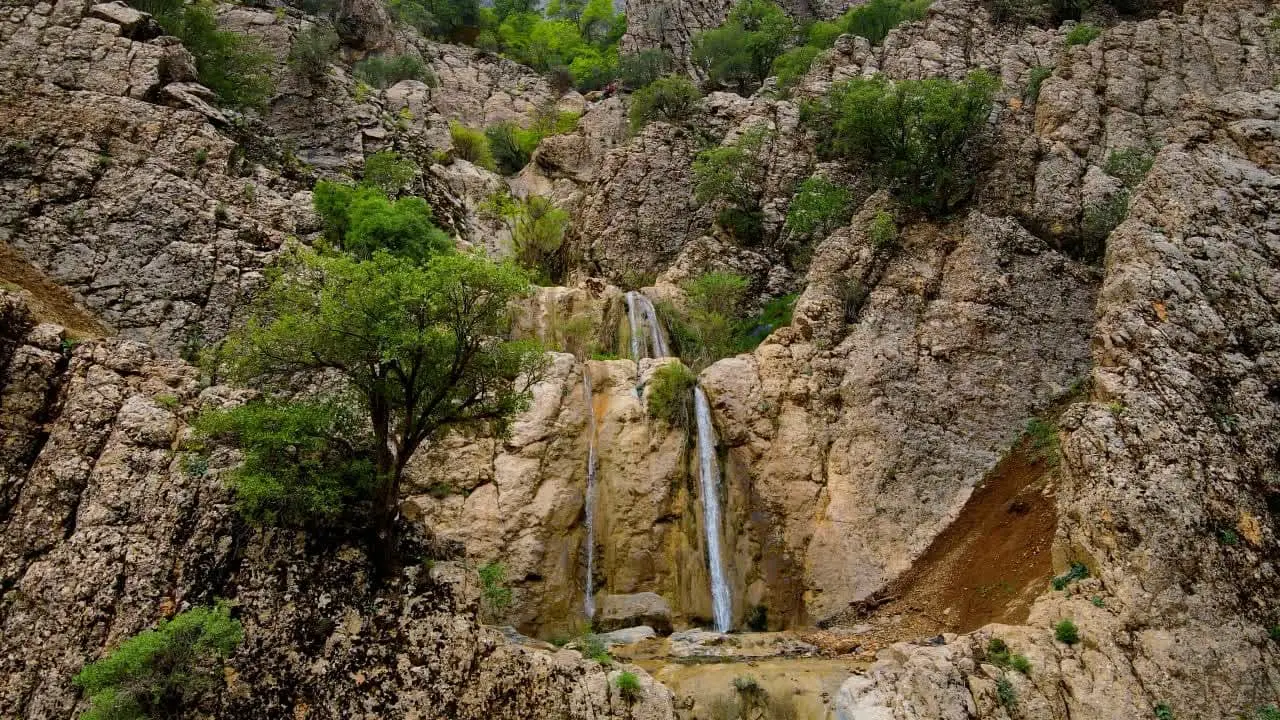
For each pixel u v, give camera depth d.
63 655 15.20
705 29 77.19
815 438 27.94
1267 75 41.88
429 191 42.12
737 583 25.64
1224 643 17.45
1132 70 42.41
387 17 67.88
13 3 30.25
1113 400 21.03
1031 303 30.59
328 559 17.19
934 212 34.16
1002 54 49.62
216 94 37.00
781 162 44.19
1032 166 36.47
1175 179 25.02
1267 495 19.92
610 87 72.31
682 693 17.64
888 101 36.34
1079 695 16.61
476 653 16.69
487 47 79.44
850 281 31.56
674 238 44.19
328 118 44.66
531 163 58.03
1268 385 21.52
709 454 27.92
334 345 17.12
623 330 34.78
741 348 35.62
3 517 16.50
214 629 14.57
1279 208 24.59
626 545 25.56
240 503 16.92
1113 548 18.70
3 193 25.33
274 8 52.78
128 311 24.86
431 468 24.61
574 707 16.52
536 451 25.58
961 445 27.88
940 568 24.72
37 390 17.88
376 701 15.79
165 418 18.23
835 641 22.22
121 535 16.47
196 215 27.17
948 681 16.64
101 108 28.33
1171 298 22.47
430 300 16.94
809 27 66.06
